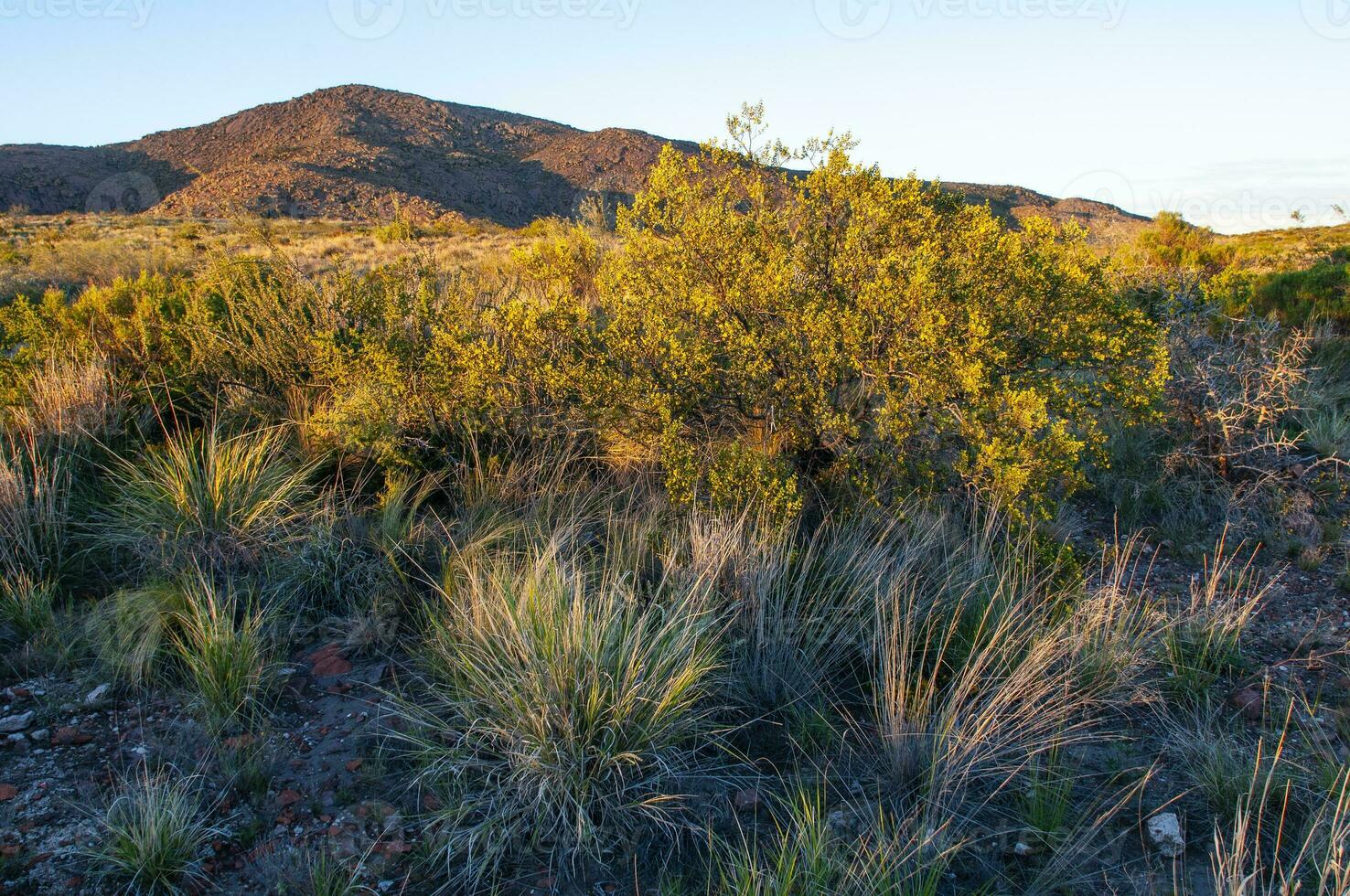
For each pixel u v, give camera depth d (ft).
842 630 12.19
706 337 16.15
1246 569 15.79
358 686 11.16
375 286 19.40
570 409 16.61
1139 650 12.00
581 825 8.54
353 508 15.30
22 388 16.97
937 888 8.32
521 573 12.53
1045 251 15.85
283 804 8.98
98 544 13.48
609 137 407.64
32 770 9.06
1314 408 23.25
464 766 9.39
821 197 16.94
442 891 8.04
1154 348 15.57
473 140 421.18
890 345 14.93
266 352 18.85
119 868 7.90
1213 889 8.30
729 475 14.53
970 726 10.42
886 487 15.28
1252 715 11.09
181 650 10.96
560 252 23.71
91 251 59.26
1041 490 14.58
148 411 17.75
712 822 9.11
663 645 10.57
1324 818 8.75
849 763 10.19
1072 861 8.62
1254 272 41.60
